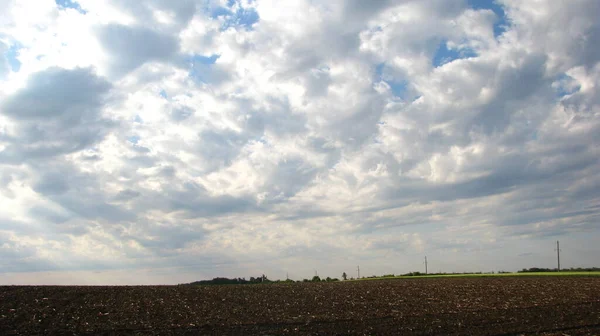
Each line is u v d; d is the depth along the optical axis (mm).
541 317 28375
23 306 29594
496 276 63875
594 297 35656
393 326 26266
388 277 82750
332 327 26047
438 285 48188
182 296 37125
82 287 39125
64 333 23797
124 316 28484
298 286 47875
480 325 26297
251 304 34281
